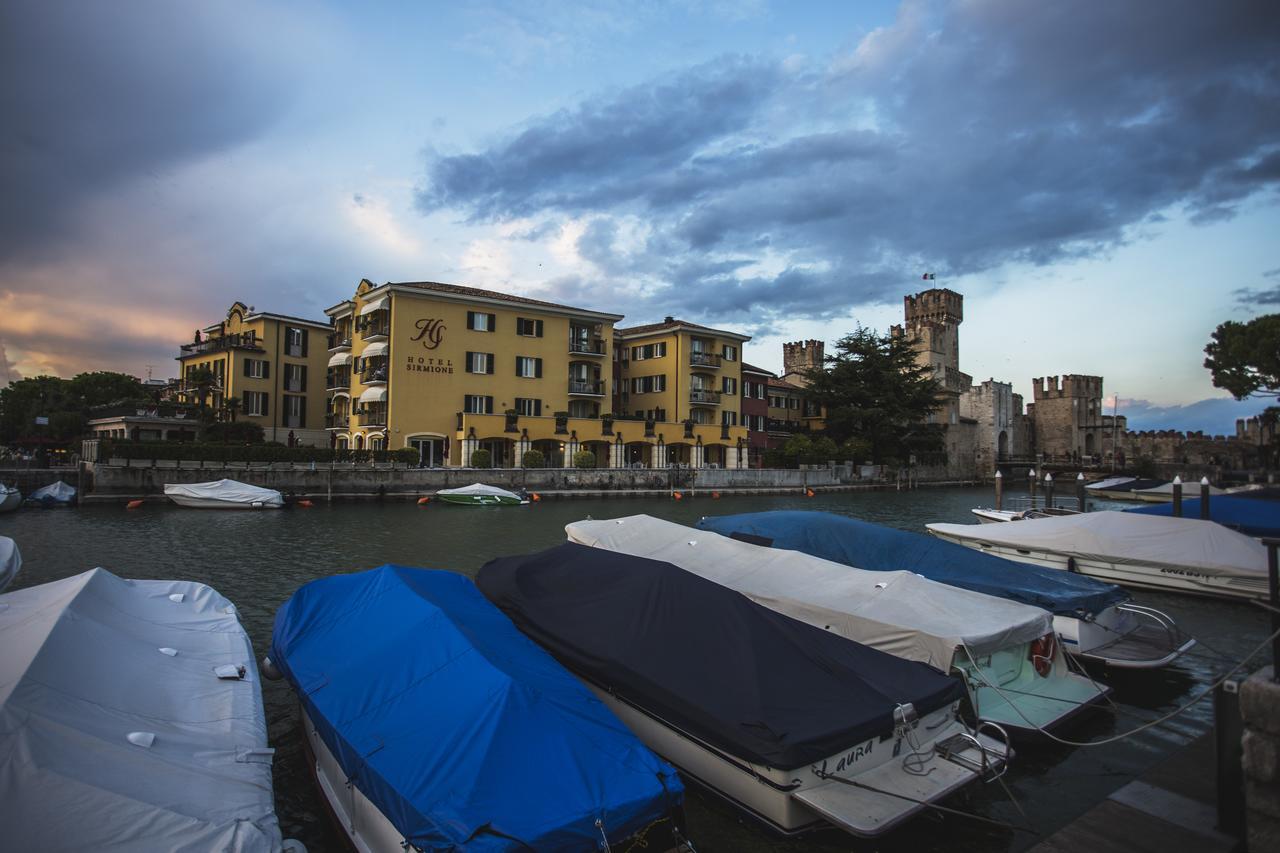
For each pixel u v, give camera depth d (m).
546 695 6.59
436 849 5.08
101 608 8.37
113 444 36.44
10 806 4.52
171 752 5.91
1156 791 7.18
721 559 13.05
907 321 92.94
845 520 15.49
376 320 50.91
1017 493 64.56
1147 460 81.88
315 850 6.84
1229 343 47.34
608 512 38.00
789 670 7.59
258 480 38.31
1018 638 9.29
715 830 7.02
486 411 51.00
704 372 62.78
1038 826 7.31
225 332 62.38
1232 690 6.19
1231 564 15.89
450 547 24.52
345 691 7.19
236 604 15.80
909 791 6.76
